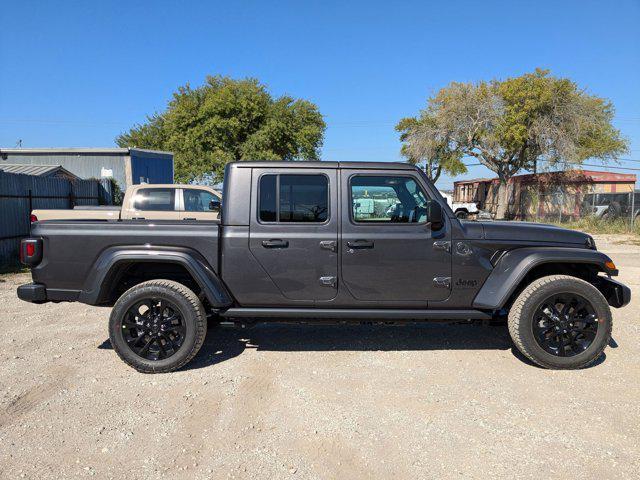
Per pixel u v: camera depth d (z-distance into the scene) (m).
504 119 30.88
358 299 4.38
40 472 2.79
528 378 4.12
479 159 33.78
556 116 29.89
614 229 18.75
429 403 3.65
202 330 4.27
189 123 37.06
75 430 3.27
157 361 4.23
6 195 11.48
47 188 13.45
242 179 4.39
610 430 3.23
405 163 4.44
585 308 4.30
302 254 4.32
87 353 4.79
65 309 6.55
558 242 4.45
